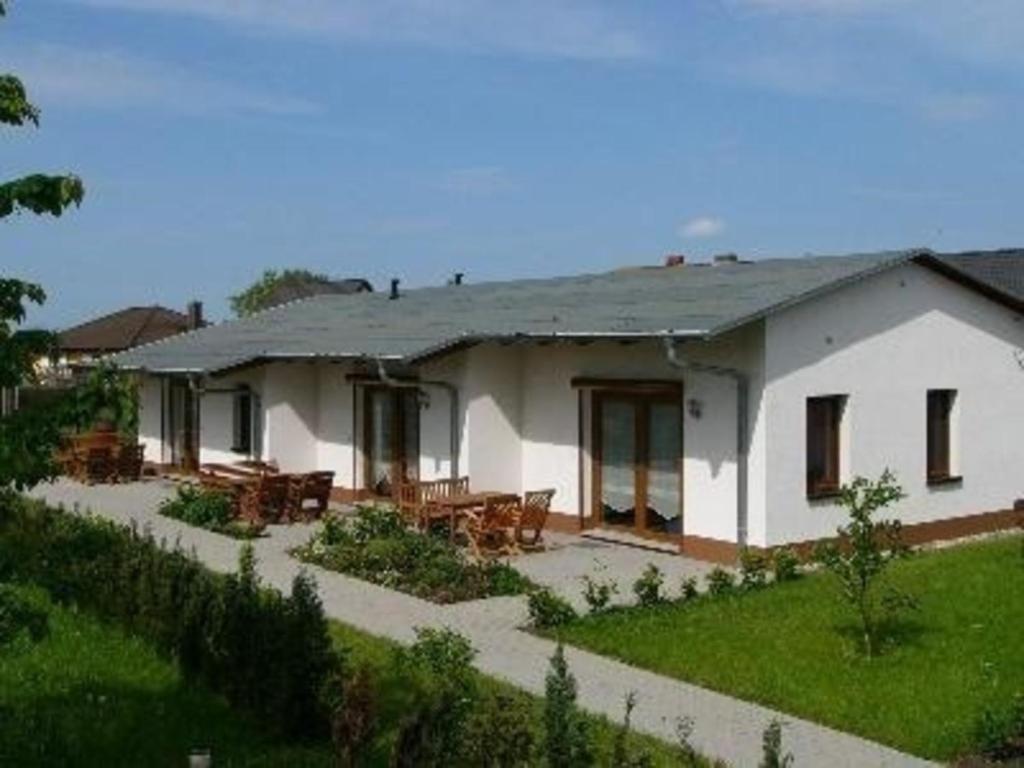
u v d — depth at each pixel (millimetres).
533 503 18875
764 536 17438
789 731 10477
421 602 15367
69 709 10516
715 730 10453
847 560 13070
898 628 13133
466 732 7953
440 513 18922
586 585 15758
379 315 27562
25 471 6809
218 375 25766
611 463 20016
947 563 16453
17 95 6867
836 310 18438
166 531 21125
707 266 24422
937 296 20000
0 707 10109
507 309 23219
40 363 7316
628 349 19359
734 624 13570
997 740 10047
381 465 24203
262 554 18875
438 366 21781
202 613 11266
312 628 10000
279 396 25266
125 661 11977
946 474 20406
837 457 18719
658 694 11484
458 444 21219
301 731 9797
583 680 11898
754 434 17562
